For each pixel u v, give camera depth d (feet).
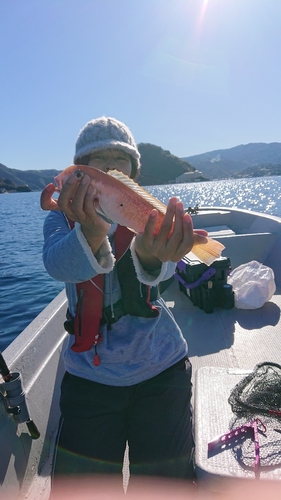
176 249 4.36
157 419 5.43
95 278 5.43
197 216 21.91
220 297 13.62
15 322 25.68
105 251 4.83
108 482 5.36
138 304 5.57
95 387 5.56
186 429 5.55
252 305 13.24
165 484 5.25
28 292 33.09
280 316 12.73
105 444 5.41
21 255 53.01
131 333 5.63
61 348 9.16
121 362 5.58
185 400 5.71
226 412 6.81
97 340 5.50
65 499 5.21
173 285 16.98
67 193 4.04
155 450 5.33
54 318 9.53
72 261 4.65
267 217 19.34
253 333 11.69
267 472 5.35
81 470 5.28
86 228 4.35
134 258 4.94
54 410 8.18
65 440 5.44
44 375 8.10
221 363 10.19
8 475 6.05
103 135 5.86
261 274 14.01
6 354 7.63
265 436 6.04
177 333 6.21
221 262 13.46
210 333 11.95
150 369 5.64
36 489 6.67
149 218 4.20
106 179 4.27
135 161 6.59
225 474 5.36
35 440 7.08
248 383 7.07
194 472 5.59
